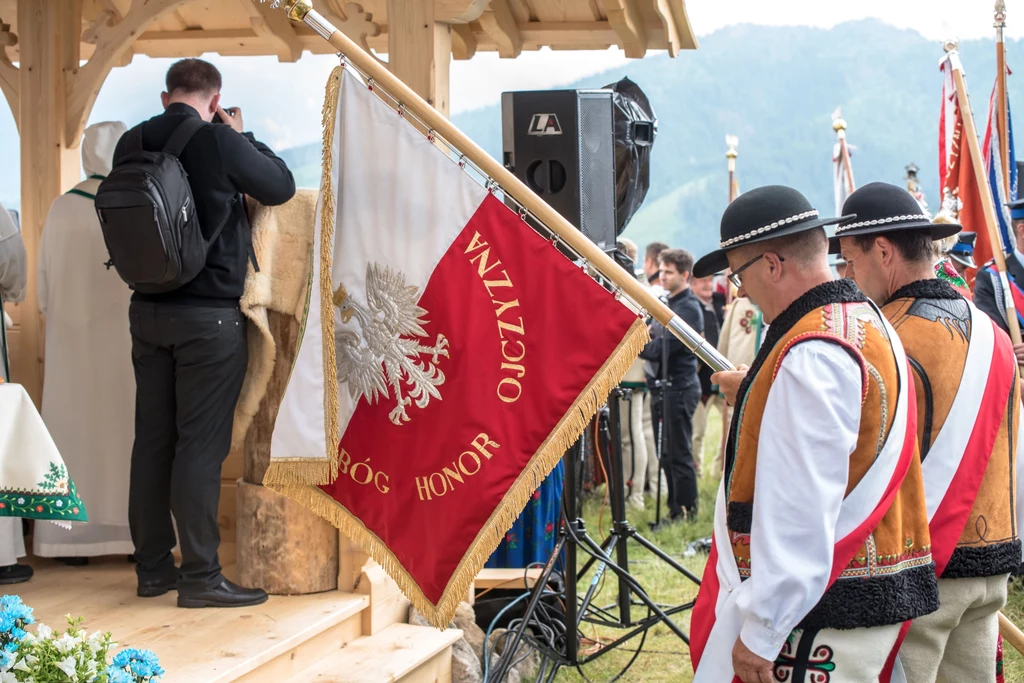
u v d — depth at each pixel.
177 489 3.38
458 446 2.94
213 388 3.37
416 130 2.99
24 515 2.85
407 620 3.79
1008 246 5.22
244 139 3.35
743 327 7.34
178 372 3.37
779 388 1.99
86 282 3.94
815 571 1.90
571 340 2.83
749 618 1.96
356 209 3.05
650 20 4.62
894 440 2.03
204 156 3.30
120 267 3.20
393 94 2.95
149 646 3.06
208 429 3.39
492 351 2.91
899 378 2.06
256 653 3.01
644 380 7.00
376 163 3.03
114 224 3.13
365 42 4.00
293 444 3.01
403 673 3.26
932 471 2.44
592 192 3.79
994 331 2.58
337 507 3.07
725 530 2.15
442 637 3.57
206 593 3.41
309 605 3.45
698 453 8.16
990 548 2.47
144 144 3.36
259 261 3.49
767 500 1.95
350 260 3.06
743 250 2.19
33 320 4.38
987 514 2.48
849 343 1.99
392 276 3.01
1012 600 4.68
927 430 2.45
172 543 3.59
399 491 3.01
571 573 3.82
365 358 3.04
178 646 3.06
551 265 2.85
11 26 4.85
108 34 4.37
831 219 2.17
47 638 2.32
